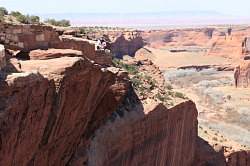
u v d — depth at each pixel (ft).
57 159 69.00
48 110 61.41
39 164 62.85
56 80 63.10
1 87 52.47
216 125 321.73
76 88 68.85
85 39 98.73
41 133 61.11
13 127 52.90
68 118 68.85
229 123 338.95
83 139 78.23
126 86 91.09
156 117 100.83
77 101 70.44
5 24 71.92
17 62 64.44
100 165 79.30
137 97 101.45
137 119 92.63
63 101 65.05
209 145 151.64
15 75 55.83
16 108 53.31
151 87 122.11
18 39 73.67
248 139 282.56
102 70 80.18
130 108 94.84
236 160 157.38
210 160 145.38
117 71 91.61
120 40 491.31
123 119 89.56
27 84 56.03
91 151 78.43
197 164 140.26
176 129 115.75
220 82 537.24
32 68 63.93
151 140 99.60
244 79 501.97
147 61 175.32
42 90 59.16
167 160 110.63
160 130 103.91
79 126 74.38
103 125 84.94
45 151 63.93
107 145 82.89
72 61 66.95
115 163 85.66
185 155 126.31
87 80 71.92
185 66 620.90
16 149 55.01
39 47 77.56
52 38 80.12
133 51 540.93
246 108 390.21
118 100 88.22
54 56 73.77
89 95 74.74
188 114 127.54
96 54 92.58
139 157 94.73
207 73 603.26
